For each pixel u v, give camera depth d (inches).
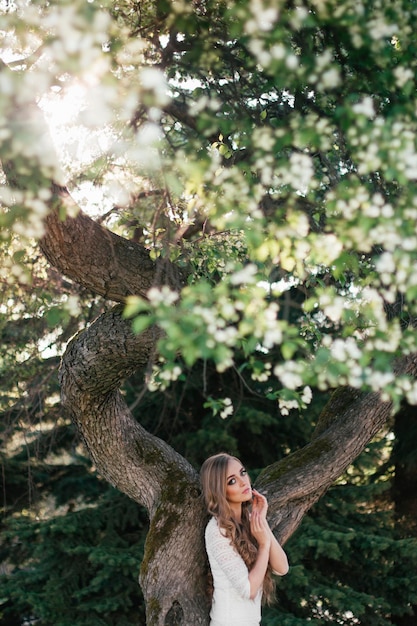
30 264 206.2
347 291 149.8
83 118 134.1
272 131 110.0
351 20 103.7
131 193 182.4
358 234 101.7
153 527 155.7
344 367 93.0
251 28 100.6
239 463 150.8
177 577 150.2
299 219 108.0
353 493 317.1
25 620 326.0
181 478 160.6
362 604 293.6
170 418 340.2
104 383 154.4
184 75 154.3
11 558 349.7
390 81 111.6
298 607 303.3
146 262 145.8
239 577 141.3
